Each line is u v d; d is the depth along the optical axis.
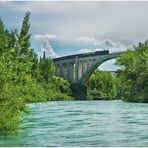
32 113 42.06
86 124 30.25
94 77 146.50
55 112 44.84
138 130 26.05
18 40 22.22
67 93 122.25
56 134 23.61
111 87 144.12
